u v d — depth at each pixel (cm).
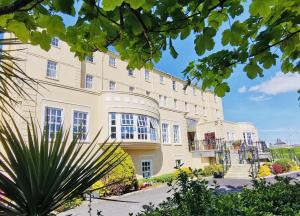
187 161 2303
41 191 170
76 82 1936
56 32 179
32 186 168
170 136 2177
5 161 182
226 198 502
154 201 1095
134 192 1334
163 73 2923
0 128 201
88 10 178
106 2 139
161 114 2138
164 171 2005
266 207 492
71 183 181
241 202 486
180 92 3106
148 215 431
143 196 1246
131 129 1678
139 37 220
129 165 1364
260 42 223
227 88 299
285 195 540
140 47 239
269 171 1889
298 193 542
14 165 172
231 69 283
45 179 172
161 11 188
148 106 1847
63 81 1853
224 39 209
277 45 240
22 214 164
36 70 1692
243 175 1906
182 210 421
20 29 189
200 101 3438
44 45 200
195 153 2420
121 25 183
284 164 2181
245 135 3259
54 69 1833
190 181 487
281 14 199
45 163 180
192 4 198
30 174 169
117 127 1614
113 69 2328
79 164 213
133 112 1712
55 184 176
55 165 183
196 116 3281
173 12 190
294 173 2003
